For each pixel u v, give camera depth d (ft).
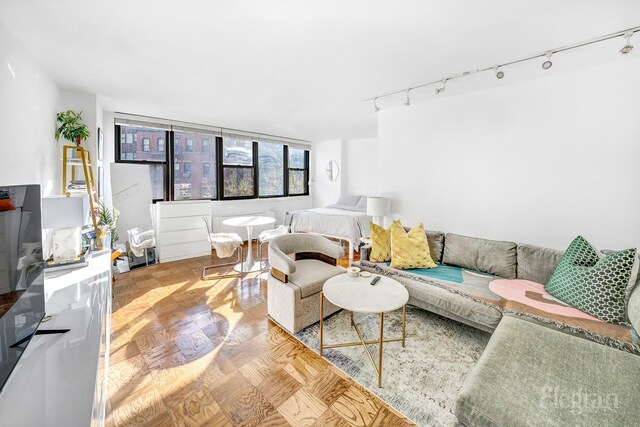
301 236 9.80
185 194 16.84
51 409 2.89
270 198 21.12
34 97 7.48
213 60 7.79
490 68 8.23
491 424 3.53
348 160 22.57
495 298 7.11
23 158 6.74
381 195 13.02
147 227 14.23
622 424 3.33
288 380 5.95
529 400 3.70
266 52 7.31
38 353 3.80
